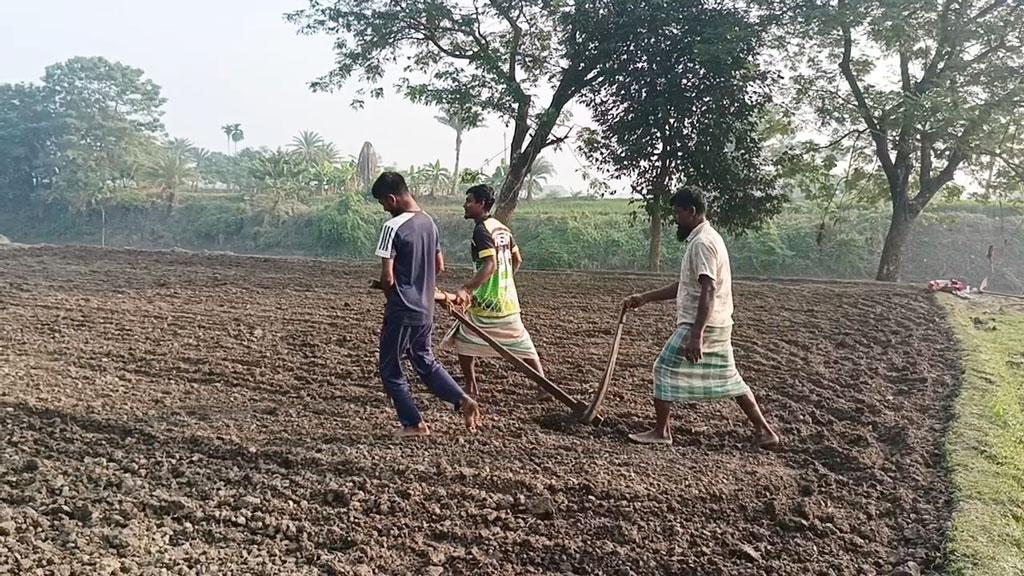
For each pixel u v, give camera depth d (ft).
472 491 14.79
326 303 35.45
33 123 163.22
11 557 11.66
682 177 57.11
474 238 19.76
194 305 34.09
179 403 19.90
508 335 20.47
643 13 54.34
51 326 28.43
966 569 12.22
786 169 58.65
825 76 56.18
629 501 14.69
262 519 13.57
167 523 13.35
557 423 19.02
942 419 19.89
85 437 17.11
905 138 54.08
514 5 58.08
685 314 17.31
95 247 58.59
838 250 91.66
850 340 29.04
